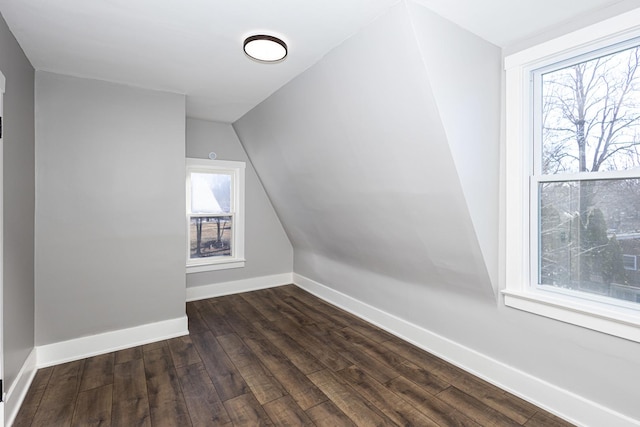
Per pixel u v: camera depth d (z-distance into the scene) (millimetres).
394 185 2270
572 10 1575
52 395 2021
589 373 1696
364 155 2338
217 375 2260
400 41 1631
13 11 1648
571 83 1755
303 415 1844
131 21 1742
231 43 1976
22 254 2068
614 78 1596
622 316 1547
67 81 2436
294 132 2885
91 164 2533
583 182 1734
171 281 2895
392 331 3002
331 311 3588
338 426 1755
